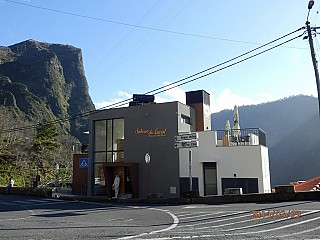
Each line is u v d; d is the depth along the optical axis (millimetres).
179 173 22094
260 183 20047
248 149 20703
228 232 7441
